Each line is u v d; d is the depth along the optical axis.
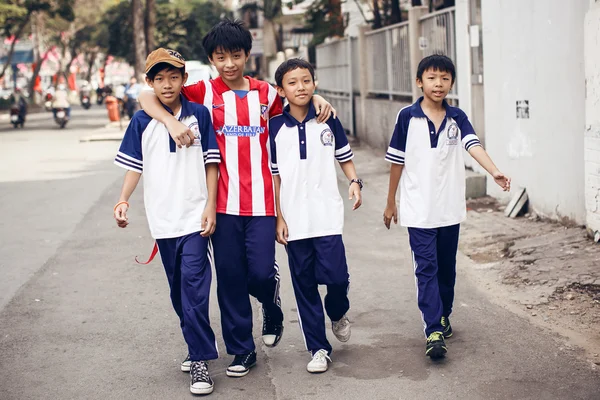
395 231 8.20
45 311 5.80
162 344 5.03
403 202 4.63
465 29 10.02
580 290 5.56
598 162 6.40
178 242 4.24
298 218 4.33
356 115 17.30
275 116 4.38
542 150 7.81
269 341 4.67
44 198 11.21
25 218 9.65
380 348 4.78
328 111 4.36
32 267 7.16
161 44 40.97
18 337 5.23
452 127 4.58
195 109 4.23
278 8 33.28
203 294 4.18
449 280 4.82
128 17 38.72
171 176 4.22
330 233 4.34
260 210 4.29
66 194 11.52
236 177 4.27
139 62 27.89
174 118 4.14
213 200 4.23
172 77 4.15
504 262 6.51
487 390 4.06
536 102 7.88
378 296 5.90
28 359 4.82
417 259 4.58
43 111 47.34
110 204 10.52
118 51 39.56
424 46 12.15
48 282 6.62
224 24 4.25
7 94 60.91
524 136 8.23
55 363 4.74
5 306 5.95
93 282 6.59
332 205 4.38
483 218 8.24
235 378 4.41
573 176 7.19
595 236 6.55
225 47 4.21
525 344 4.72
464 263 6.68
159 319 5.54
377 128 15.16
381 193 10.55
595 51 6.30
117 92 33.41
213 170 4.24
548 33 7.52
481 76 9.80
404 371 4.38
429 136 4.54
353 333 5.08
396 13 15.62
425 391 4.09
